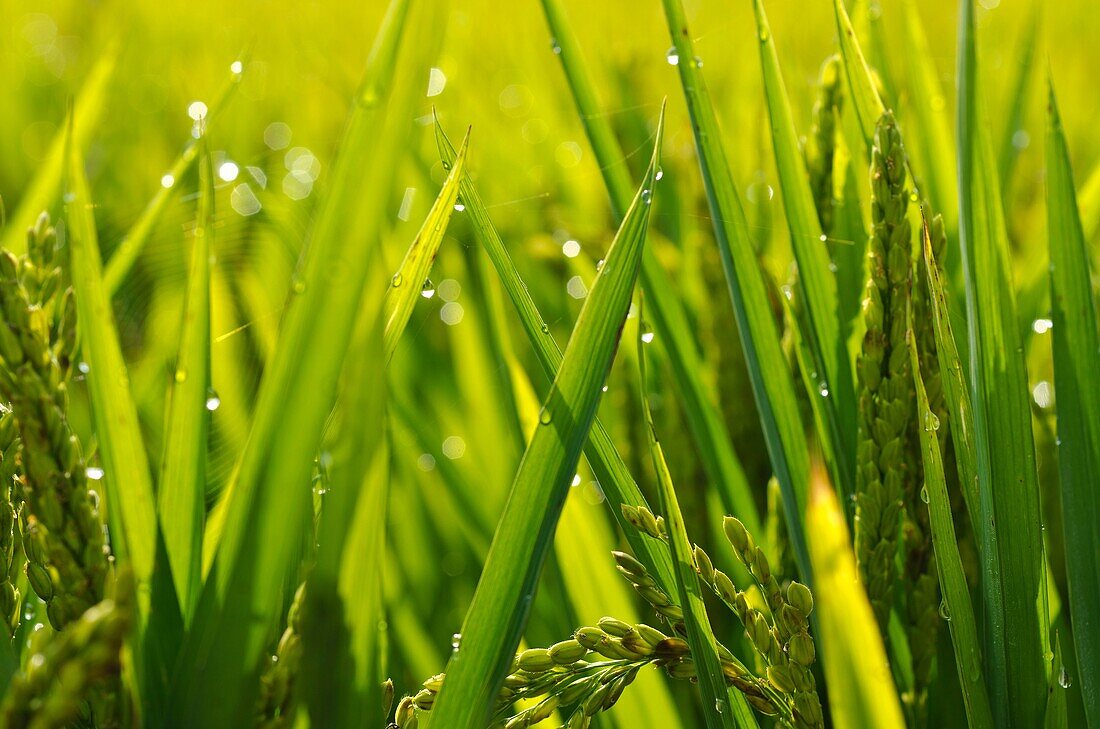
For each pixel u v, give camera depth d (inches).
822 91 20.1
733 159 33.0
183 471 15.3
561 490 15.4
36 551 14.8
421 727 17.0
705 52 59.1
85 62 63.1
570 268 34.9
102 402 15.3
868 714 14.8
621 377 24.6
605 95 41.6
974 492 16.9
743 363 21.6
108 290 20.5
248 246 34.9
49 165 23.5
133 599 14.8
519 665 16.0
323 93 57.5
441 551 28.0
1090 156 48.0
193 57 69.3
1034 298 22.1
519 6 59.4
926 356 17.5
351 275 14.1
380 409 14.3
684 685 19.7
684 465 21.8
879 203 17.1
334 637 14.5
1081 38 69.2
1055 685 16.4
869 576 17.5
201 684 14.5
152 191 45.4
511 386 20.8
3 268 14.3
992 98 44.9
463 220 34.4
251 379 26.8
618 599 19.1
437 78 18.7
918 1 79.1
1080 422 17.4
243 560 14.4
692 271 25.3
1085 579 17.0
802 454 18.1
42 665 13.7
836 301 18.9
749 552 15.7
